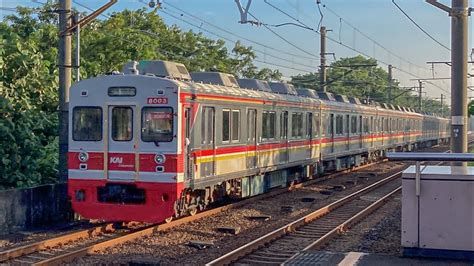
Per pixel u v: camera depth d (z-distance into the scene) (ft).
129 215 43.78
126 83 43.93
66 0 47.26
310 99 76.13
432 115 200.44
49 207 46.52
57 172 54.49
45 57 74.90
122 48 96.99
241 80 64.69
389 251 37.06
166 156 42.96
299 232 45.09
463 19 52.70
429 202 32.14
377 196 68.64
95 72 83.92
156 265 33.19
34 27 101.24
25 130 54.19
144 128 43.50
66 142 47.75
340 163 94.32
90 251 36.22
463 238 31.71
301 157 72.38
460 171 33.06
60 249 37.55
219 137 50.01
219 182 50.42
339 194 70.38
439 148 189.47
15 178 52.34
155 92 43.32
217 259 33.22
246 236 43.34
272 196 66.85
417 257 32.35
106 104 44.32
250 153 56.95
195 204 48.60
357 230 46.09
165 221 46.42
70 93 45.19
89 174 44.57
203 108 47.01
